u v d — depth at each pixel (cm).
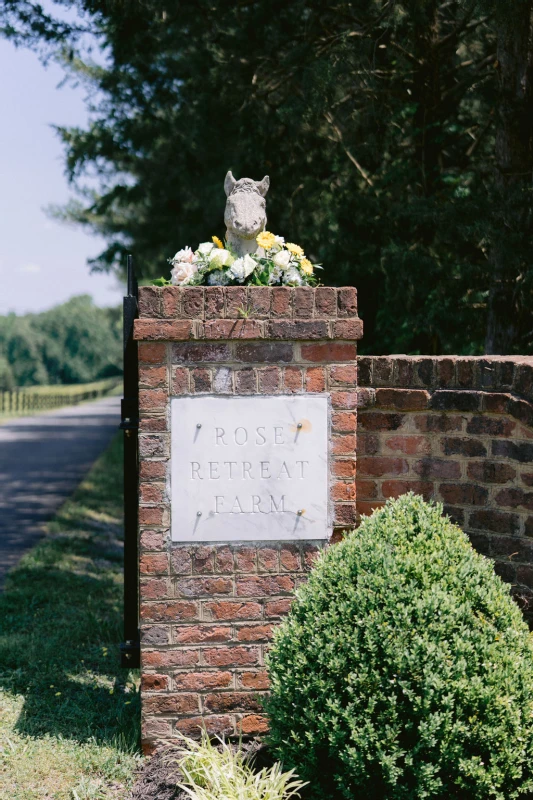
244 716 424
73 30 943
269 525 418
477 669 329
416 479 452
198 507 414
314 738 334
